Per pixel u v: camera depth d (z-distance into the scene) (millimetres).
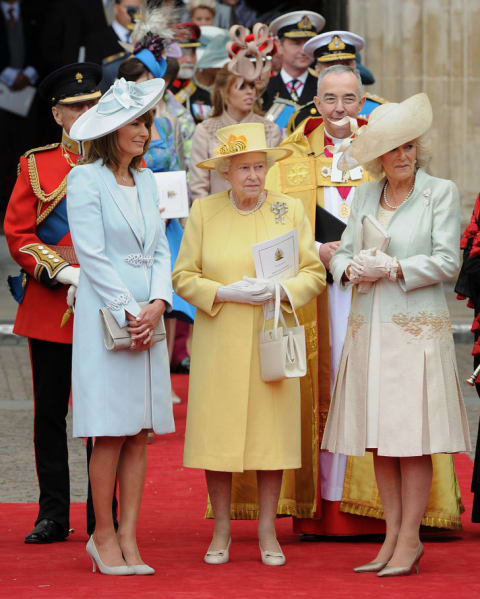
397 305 22438
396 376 22312
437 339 22438
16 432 36875
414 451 21953
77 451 34781
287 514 25641
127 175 22906
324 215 26188
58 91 24859
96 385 22062
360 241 23078
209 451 23328
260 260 23297
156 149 36938
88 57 57531
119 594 20359
